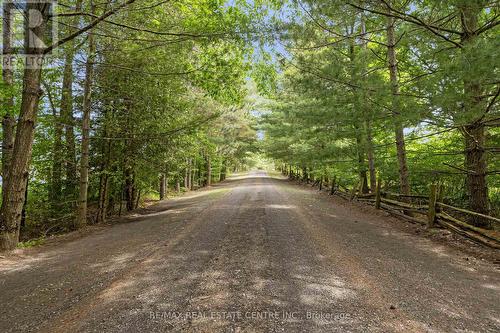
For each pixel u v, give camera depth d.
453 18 6.95
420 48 7.05
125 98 10.85
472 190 7.05
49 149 11.41
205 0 8.10
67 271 4.88
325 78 8.33
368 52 8.87
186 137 12.81
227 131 28.16
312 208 11.16
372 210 10.29
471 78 4.99
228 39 7.47
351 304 3.48
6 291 4.14
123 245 6.46
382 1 6.51
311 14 7.64
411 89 7.17
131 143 11.59
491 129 9.31
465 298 3.67
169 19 8.91
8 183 6.63
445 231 6.74
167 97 11.70
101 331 2.98
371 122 9.19
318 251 5.55
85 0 9.02
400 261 5.02
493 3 5.55
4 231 6.46
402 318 3.17
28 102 6.70
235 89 9.89
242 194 17.25
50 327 3.11
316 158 13.76
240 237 6.68
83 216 9.52
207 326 3.03
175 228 8.01
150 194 20.27
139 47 9.49
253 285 4.02
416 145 12.87
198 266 4.83
